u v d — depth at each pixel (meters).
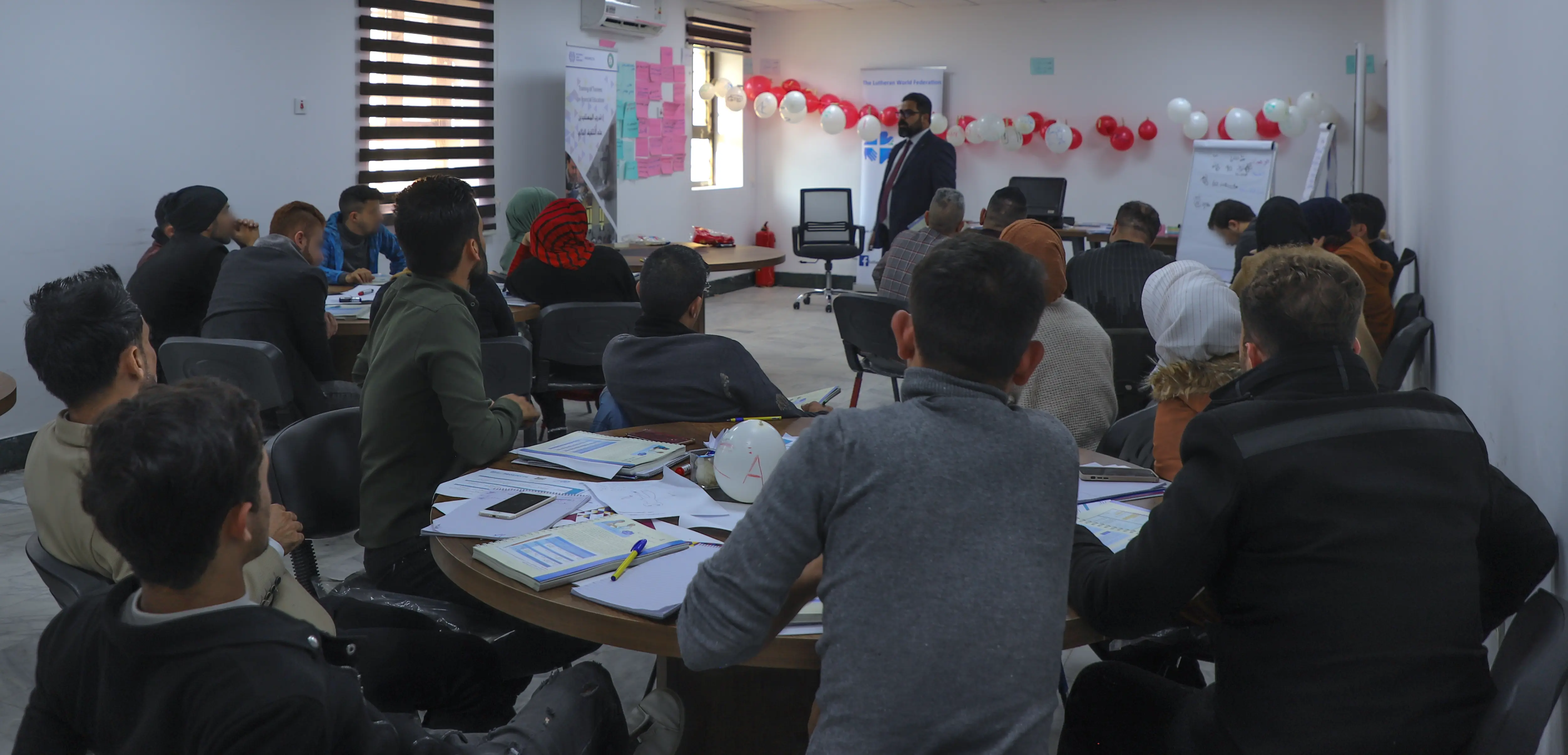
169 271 4.15
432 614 1.90
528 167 7.79
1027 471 1.12
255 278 3.63
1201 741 1.37
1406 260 4.80
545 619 1.42
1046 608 1.10
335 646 1.12
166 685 0.97
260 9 5.62
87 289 1.48
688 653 1.16
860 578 1.08
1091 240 8.87
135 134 4.99
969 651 1.06
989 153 10.10
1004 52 9.84
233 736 0.94
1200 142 8.80
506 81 7.48
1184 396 2.03
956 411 1.13
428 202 2.05
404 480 2.08
